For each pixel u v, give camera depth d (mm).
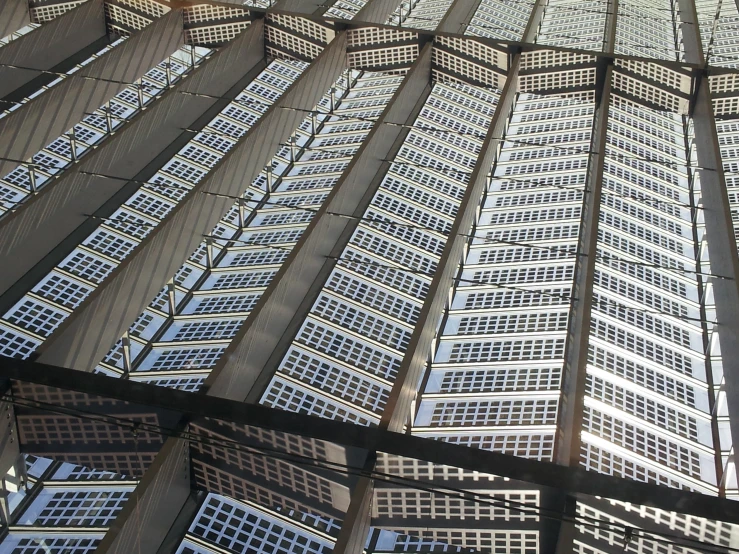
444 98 22359
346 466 10008
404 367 12094
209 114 20547
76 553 10742
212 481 11188
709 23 27484
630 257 16781
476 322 15336
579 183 18812
